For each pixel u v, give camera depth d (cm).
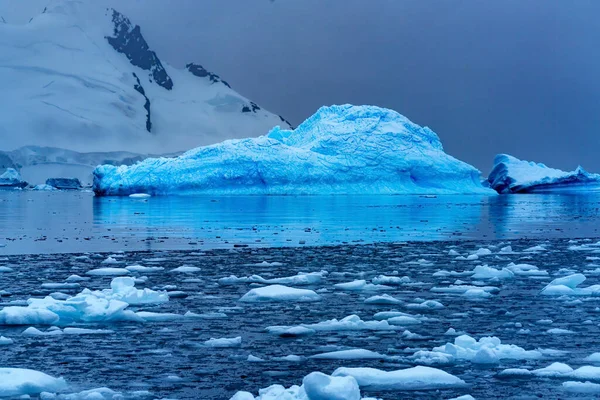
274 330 1234
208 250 2459
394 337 1200
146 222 3769
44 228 3384
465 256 2339
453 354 1074
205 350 1114
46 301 1350
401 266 2083
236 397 834
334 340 1177
